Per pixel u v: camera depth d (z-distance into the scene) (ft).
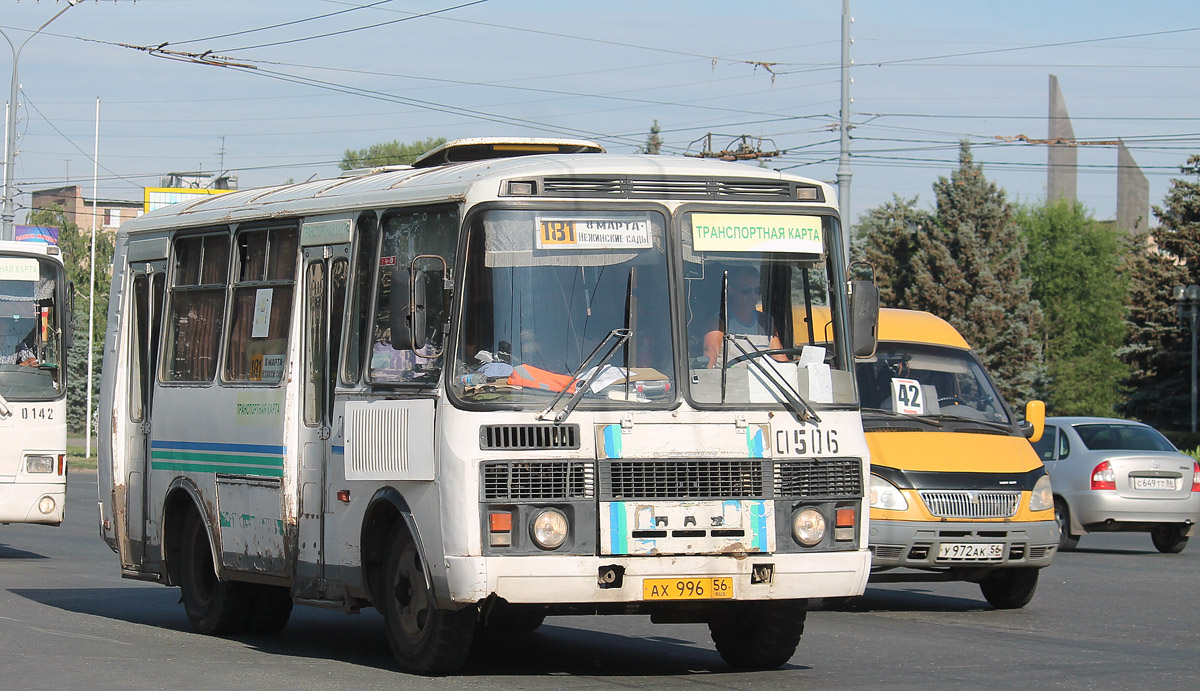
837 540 51.85
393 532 53.67
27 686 49.85
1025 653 60.64
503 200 50.42
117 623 69.46
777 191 53.72
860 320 53.62
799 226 53.72
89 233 471.21
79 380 411.95
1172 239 356.18
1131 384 360.28
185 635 65.57
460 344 49.78
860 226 453.99
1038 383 385.50
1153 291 359.66
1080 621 73.00
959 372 84.69
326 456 57.36
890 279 398.42
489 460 48.57
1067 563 106.32
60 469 106.01
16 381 105.09
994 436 80.89
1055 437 121.90
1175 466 115.85
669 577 49.26
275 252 62.85
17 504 104.06
